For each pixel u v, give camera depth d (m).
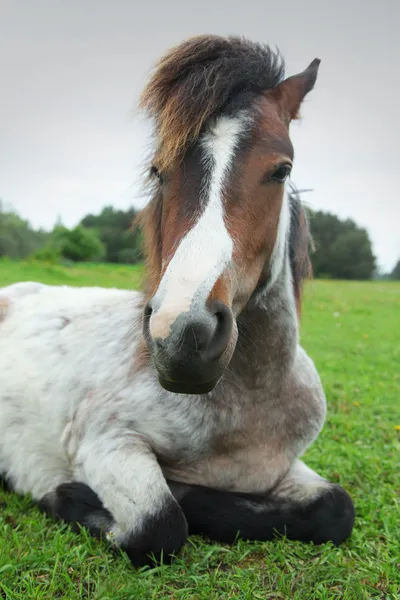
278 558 0.80
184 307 0.63
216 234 0.69
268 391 0.89
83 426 0.93
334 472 1.18
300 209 0.98
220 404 0.86
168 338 0.62
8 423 1.06
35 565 0.76
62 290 1.26
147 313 0.70
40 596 0.67
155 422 0.88
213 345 0.64
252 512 0.86
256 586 0.73
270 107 0.79
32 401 1.04
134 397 0.90
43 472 1.01
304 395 0.95
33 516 0.95
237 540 0.85
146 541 0.76
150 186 0.88
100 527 0.85
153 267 0.87
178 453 0.88
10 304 1.25
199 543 0.84
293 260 0.97
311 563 0.80
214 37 0.81
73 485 0.92
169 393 0.87
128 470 0.82
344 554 0.84
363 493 1.09
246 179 0.73
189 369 0.63
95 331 1.05
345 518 0.86
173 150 0.72
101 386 0.95
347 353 2.88
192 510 0.86
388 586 0.75
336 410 1.77
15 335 1.15
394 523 0.94
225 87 0.75
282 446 0.93
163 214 0.77
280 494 0.91
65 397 0.99
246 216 0.73
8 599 0.68
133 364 0.93
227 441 0.88
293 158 0.80
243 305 0.76
